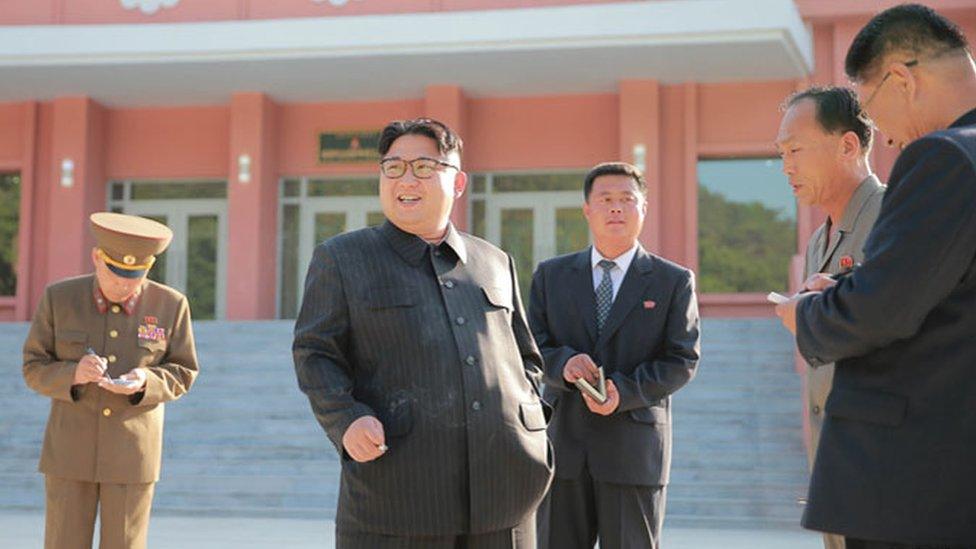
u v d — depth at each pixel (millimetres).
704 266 18250
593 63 17219
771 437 11656
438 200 3475
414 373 3311
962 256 2363
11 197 20094
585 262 4871
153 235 5035
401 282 3391
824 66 17703
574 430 4609
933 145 2404
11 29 17375
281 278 19594
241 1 18500
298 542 8875
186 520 10391
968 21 16984
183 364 5277
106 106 19891
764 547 8805
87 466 4918
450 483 3266
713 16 15898
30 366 4965
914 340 2467
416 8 18094
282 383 13438
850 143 3492
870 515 2453
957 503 2377
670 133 18219
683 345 4660
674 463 11195
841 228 3527
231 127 19062
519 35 16391
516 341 3695
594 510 4668
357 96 19203
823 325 2539
